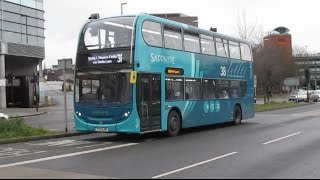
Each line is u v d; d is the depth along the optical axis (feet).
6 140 56.13
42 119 106.22
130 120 55.88
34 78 167.84
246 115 85.15
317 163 38.42
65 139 60.39
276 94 351.05
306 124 80.69
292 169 35.53
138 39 56.59
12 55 171.12
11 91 184.96
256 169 35.45
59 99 247.09
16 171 35.04
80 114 58.95
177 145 51.75
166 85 61.26
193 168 35.86
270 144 51.85
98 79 57.93
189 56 66.90
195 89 68.23
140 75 56.54
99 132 63.46
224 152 45.21
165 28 61.98
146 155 43.62
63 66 68.95
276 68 279.49
